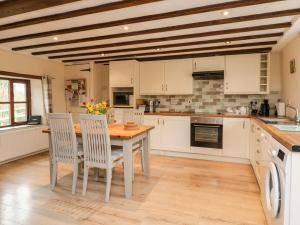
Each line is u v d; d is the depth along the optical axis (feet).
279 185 5.36
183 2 7.01
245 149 12.95
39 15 8.10
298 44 9.78
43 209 7.76
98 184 10.01
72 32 9.70
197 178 10.75
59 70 17.74
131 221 7.02
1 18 8.14
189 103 16.03
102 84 18.61
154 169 12.07
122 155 9.18
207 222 6.97
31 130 14.79
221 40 11.23
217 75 14.08
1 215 7.34
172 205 8.09
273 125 8.09
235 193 9.09
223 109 15.20
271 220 6.13
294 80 10.52
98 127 8.23
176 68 15.28
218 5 7.14
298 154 4.73
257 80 13.51
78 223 6.89
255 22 8.78
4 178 10.71
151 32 9.75
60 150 9.22
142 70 16.29
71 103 18.08
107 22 8.82
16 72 14.10
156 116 14.99
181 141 14.43
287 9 7.59
